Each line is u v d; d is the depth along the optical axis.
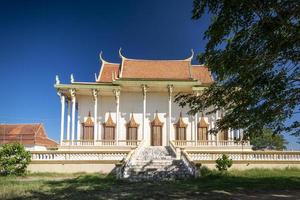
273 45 9.31
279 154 28.53
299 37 8.79
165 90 41.91
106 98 42.28
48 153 27.52
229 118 11.99
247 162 27.95
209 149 37.19
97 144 38.06
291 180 20.48
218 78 11.48
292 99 10.19
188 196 14.32
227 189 16.38
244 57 10.19
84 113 41.91
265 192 15.45
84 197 14.11
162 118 42.16
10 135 55.72
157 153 32.19
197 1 10.66
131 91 42.56
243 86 10.80
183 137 41.72
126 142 38.66
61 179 22.92
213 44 10.99
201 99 12.77
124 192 15.64
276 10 9.00
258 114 10.60
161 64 46.03
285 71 10.04
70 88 38.81
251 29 9.80
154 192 15.54
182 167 24.22
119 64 47.06
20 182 20.39
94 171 27.36
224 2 9.77
